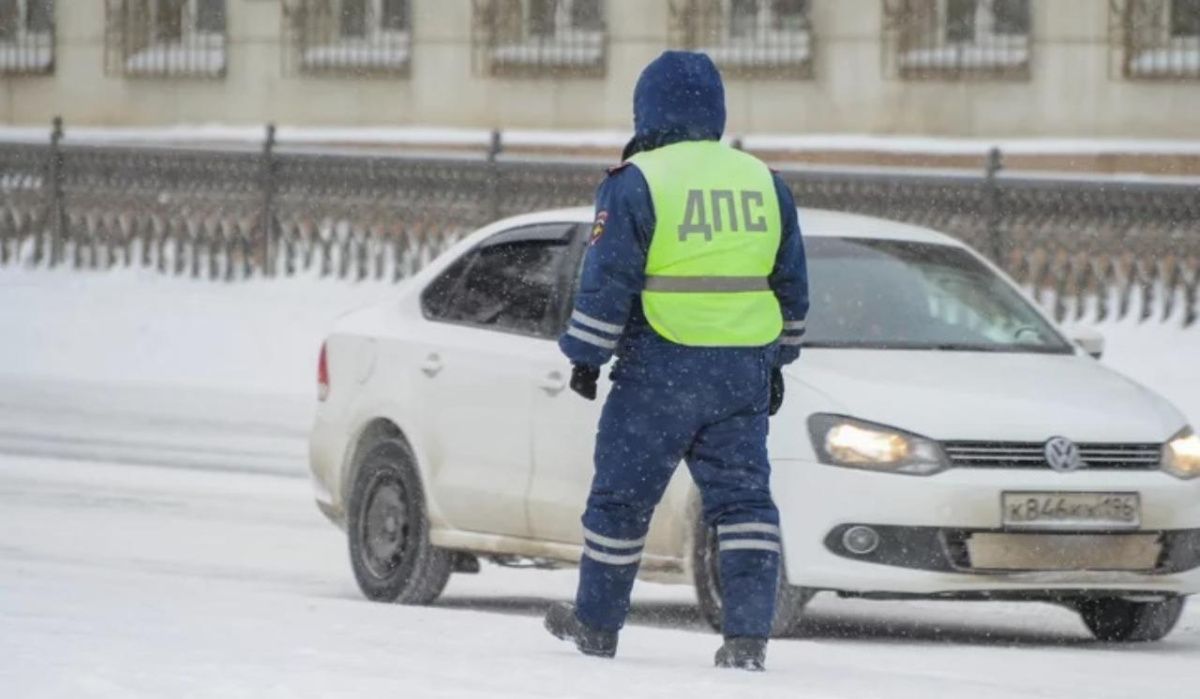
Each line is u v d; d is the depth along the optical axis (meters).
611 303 19.78
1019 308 28.86
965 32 69.19
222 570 32.16
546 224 28.83
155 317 66.44
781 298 20.69
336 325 31.12
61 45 80.56
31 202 71.31
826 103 70.44
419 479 28.94
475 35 74.50
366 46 76.19
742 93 71.25
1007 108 68.69
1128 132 67.69
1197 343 54.97
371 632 21.89
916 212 58.19
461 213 64.75
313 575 32.06
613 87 72.81
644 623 28.31
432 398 28.86
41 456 47.38
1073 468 25.41
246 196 68.19
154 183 69.62
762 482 20.34
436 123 75.19
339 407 30.45
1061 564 25.22
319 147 73.69
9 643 18.81
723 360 20.06
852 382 25.91
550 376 27.30
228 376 63.16
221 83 78.12
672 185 19.98
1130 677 22.41
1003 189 57.34
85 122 80.25
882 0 69.81
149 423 53.56
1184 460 26.02
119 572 29.62
